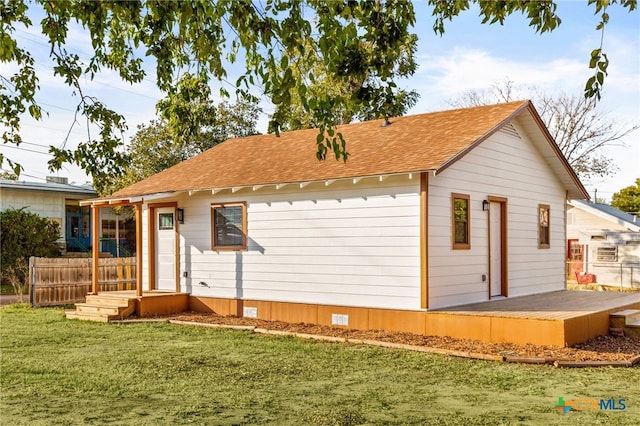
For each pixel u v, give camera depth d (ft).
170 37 22.98
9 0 20.33
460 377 28.81
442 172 41.75
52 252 85.81
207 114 27.27
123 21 21.83
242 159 57.00
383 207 41.88
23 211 87.10
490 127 44.75
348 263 43.68
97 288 55.01
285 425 20.93
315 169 45.98
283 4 17.11
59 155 21.03
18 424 21.12
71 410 23.03
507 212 49.96
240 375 29.37
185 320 49.16
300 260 46.47
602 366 31.09
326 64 17.99
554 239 58.59
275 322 47.16
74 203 105.29
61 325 47.98
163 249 56.59
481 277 46.03
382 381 28.04
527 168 53.83
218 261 52.11
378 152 45.80
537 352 33.71
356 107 18.86
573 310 40.11
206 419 21.67
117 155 22.17
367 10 18.08
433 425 20.81
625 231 101.19
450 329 38.75
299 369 30.78
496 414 22.16
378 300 42.09
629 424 20.86
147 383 27.66
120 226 113.09
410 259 40.50
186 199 54.60
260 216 49.06
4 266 79.46
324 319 44.88
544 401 24.21
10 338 41.39
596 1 15.46
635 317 42.29
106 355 34.88
